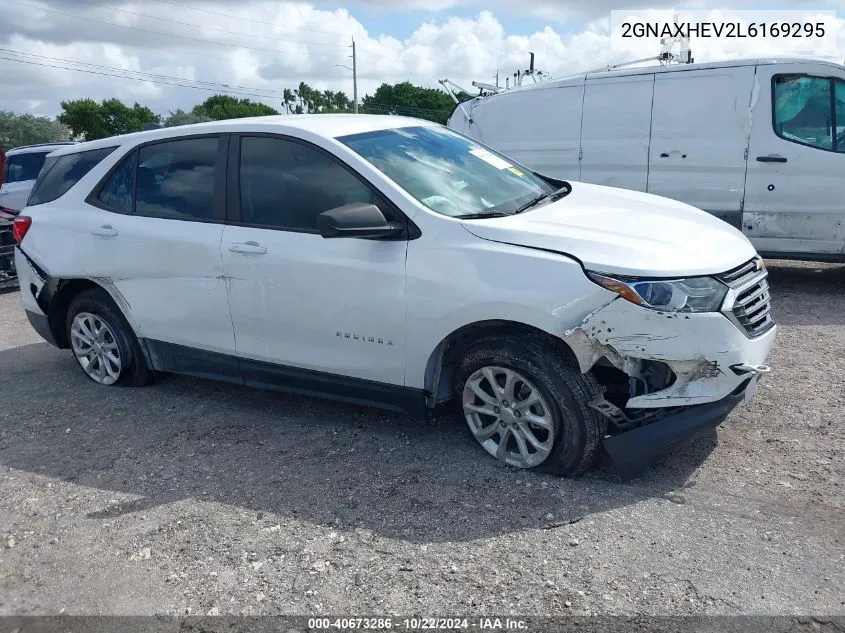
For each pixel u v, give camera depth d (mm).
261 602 3064
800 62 7539
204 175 4777
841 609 2795
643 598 2918
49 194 5734
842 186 7449
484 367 3896
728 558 3127
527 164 9336
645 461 3633
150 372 5551
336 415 4871
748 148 7844
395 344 4043
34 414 5297
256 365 4672
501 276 3680
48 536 3688
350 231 3779
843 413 4441
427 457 4168
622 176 8680
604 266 3508
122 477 4246
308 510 3725
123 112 78188
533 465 3881
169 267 4844
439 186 4258
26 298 5855
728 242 3943
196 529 3631
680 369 3543
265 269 4395
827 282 8016
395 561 3260
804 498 3539
